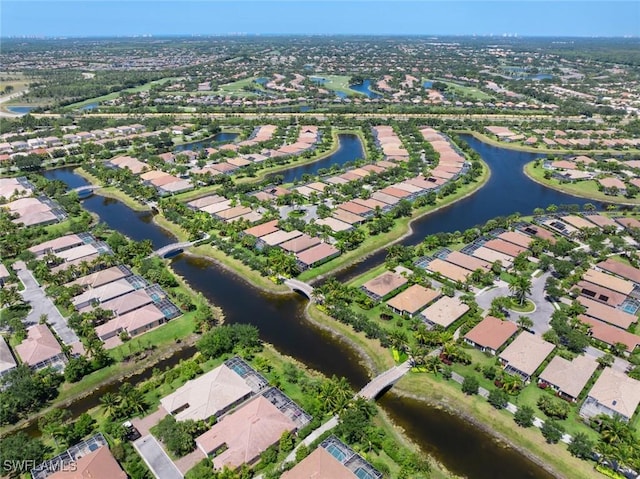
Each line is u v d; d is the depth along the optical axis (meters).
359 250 174.00
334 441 92.81
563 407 99.25
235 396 102.69
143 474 86.69
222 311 140.50
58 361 115.94
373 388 107.62
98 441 93.06
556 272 155.75
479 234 182.25
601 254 165.38
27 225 192.75
